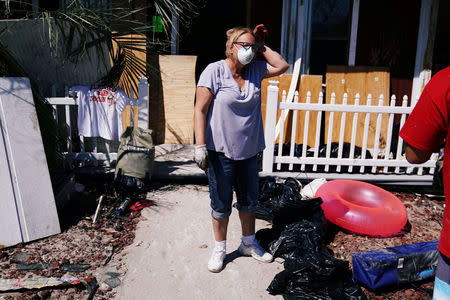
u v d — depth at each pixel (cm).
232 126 273
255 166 300
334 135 611
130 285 293
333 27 706
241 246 335
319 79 611
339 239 371
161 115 618
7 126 346
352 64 624
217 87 268
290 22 613
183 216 407
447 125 164
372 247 356
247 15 640
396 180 495
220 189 290
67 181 430
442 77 164
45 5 601
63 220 388
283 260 329
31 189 351
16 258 319
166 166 519
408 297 285
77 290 285
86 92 488
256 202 311
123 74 489
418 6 601
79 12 404
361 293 272
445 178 169
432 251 302
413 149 180
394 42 616
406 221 380
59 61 516
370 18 613
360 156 538
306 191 454
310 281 272
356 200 415
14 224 340
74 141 536
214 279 302
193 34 997
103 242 350
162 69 607
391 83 623
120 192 442
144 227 382
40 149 362
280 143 494
